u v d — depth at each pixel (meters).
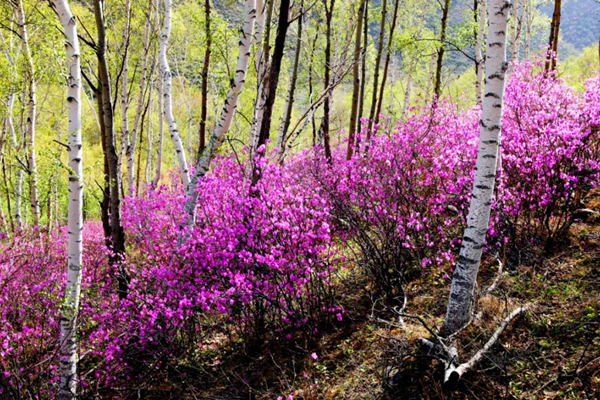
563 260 4.56
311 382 4.08
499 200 4.92
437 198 5.22
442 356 3.54
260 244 4.51
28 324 5.47
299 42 9.81
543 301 4.05
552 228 5.04
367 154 6.73
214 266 4.65
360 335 4.48
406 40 10.52
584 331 3.50
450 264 5.08
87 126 19.94
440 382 3.41
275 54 5.49
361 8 8.88
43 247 7.33
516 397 3.15
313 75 13.37
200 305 4.95
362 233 5.08
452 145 6.11
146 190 10.01
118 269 5.89
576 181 4.77
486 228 3.79
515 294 4.28
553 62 8.59
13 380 4.29
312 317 4.70
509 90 6.79
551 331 3.65
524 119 6.15
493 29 3.57
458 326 3.87
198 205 5.99
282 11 5.33
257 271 4.64
